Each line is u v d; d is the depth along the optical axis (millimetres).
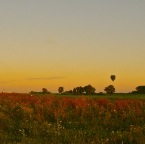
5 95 34312
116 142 19766
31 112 27109
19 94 36531
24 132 21938
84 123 25516
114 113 28422
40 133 21641
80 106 29531
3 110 27516
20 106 28469
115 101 31906
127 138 20031
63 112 27875
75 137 20422
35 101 31484
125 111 28812
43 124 23703
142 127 23391
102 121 26094
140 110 28766
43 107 29281
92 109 29312
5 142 19656
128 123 26031
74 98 33125
